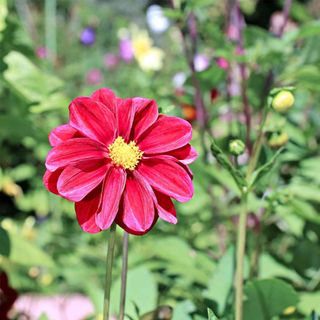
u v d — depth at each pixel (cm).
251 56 73
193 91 85
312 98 98
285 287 51
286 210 66
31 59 72
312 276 73
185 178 37
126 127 38
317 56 79
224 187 78
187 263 69
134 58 166
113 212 36
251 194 68
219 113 88
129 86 149
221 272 57
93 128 37
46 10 116
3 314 55
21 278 91
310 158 80
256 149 46
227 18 85
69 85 174
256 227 69
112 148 37
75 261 92
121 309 41
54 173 36
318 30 70
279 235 86
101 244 98
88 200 36
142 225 36
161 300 67
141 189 37
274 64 77
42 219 125
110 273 37
